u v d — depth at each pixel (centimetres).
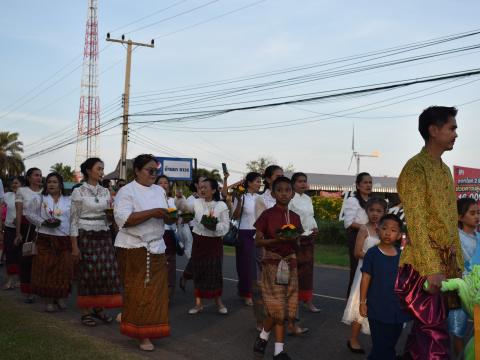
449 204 407
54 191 796
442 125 406
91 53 4891
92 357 525
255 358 588
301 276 823
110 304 721
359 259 636
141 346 608
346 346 660
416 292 407
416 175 400
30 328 625
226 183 899
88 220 723
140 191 622
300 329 709
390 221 507
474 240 591
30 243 777
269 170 785
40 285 779
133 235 614
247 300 885
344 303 922
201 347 643
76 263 741
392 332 501
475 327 381
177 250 928
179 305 888
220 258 830
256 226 592
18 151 6419
